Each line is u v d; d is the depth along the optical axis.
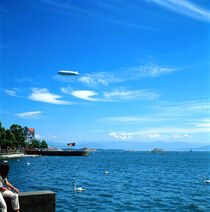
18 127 129.38
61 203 22.92
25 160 108.62
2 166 9.09
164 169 70.69
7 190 9.11
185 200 24.98
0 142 104.19
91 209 20.88
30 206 9.52
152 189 32.12
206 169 71.94
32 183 35.81
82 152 176.12
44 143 198.62
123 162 114.44
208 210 20.89
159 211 20.52
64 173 53.69
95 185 35.28
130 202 23.84
